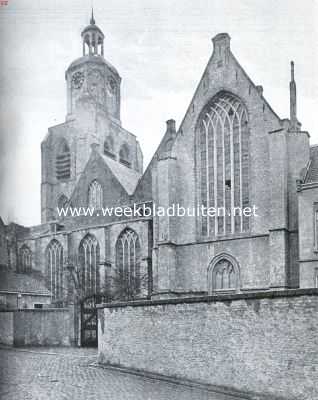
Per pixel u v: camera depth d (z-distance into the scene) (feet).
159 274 157.48
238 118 156.66
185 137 163.63
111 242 190.70
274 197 142.10
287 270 138.92
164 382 82.38
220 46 159.74
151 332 89.25
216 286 152.66
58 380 84.69
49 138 225.15
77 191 208.13
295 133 145.69
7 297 176.76
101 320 103.04
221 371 75.36
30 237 204.44
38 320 141.90
